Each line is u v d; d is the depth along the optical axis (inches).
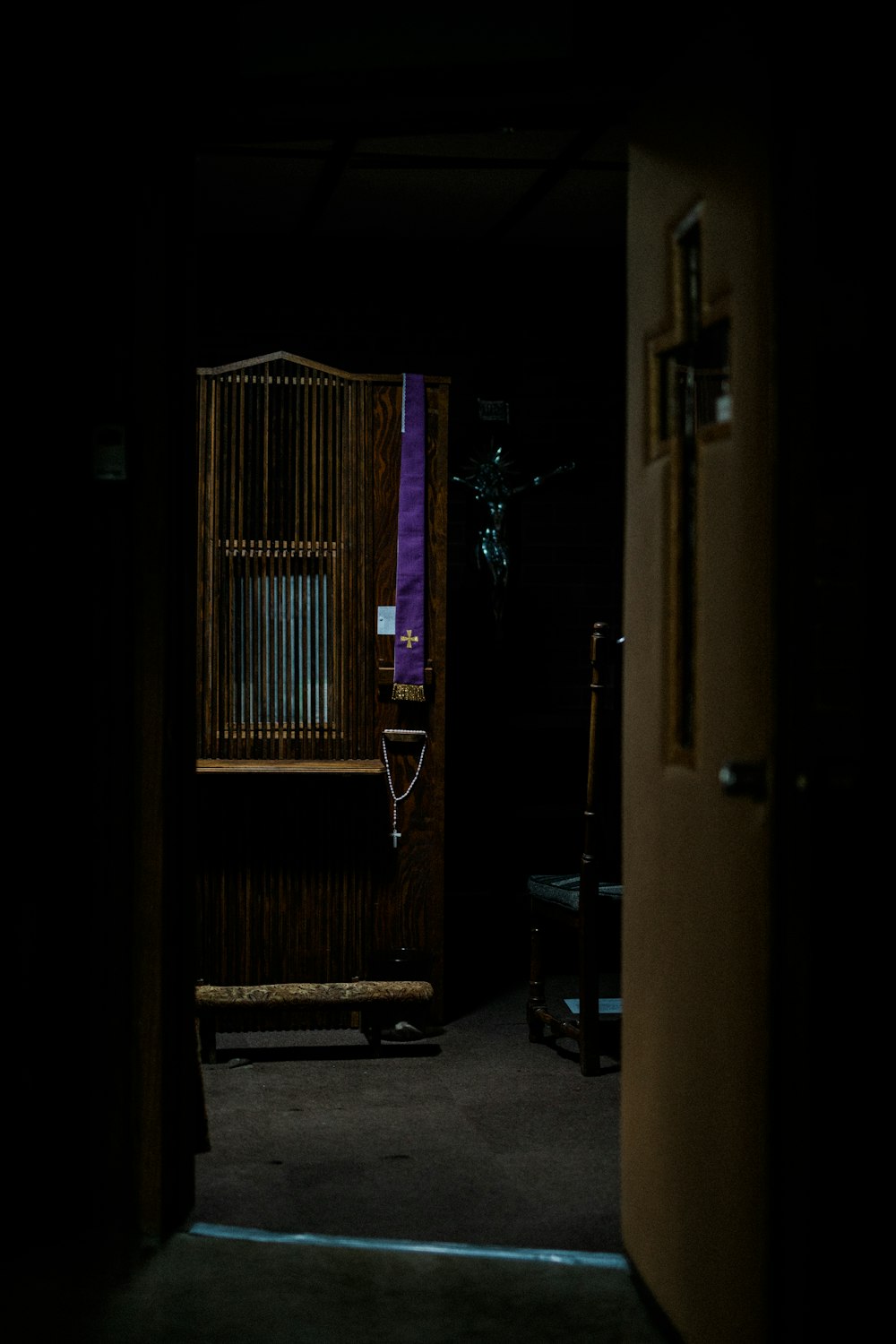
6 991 106.7
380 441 172.9
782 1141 73.7
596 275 225.5
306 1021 175.9
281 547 171.0
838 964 72.6
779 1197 73.9
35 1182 107.1
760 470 76.7
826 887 72.6
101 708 106.3
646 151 97.7
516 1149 133.0
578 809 226.2
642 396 98.0
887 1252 72.4
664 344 93.0
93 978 106.5
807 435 73.1
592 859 159.0
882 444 71.8
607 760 227.8
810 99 73.0
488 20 98.3
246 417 170.4
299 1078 157.1
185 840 109.3
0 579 107.3
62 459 107.3
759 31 75.9
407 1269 101.4
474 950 221.8
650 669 95.8
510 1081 156.1
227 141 109.2
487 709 223.5
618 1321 93.6
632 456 100.6
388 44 100.5
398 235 216.4
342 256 219.0
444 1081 156.0
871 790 72.0
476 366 223.5
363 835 173.3
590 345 226.5
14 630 107.6
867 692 72.1
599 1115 144.1
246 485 170.9
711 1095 82.8
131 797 106.4
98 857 106.3
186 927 109.4
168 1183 107.0
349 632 172.9
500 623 222.8
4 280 106.3
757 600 76.8
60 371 106.7
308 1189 121.0
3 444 107.0
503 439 224.4
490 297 223.5
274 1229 110.7
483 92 100.0
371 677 173.5
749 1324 76.1
